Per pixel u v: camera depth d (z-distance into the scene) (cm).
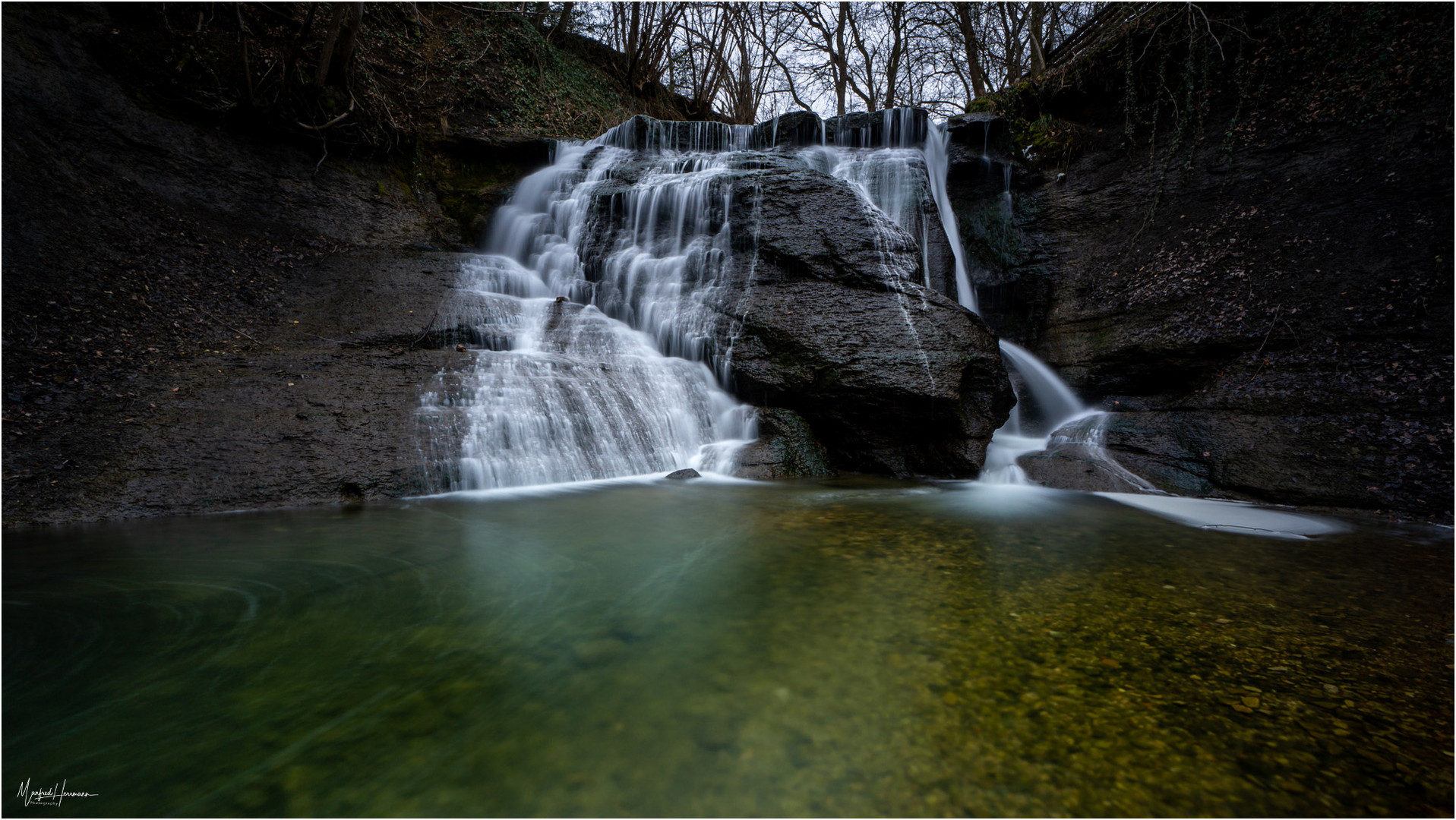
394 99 1212
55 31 841
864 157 1116
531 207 1163
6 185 668
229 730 176
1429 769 158
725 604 271
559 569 319
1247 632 242
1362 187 760
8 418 454
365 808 146
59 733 174
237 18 888
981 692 194
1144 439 680
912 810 144
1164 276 877
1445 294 630
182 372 568
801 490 581
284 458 477
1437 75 747
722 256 871
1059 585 300
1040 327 990
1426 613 267
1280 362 692
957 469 674
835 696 193
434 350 682
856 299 775
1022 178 1095
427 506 459
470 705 188
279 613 258
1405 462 523
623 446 626
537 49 1595
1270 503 545
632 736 172
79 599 268
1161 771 157
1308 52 876
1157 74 1025
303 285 818
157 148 873
